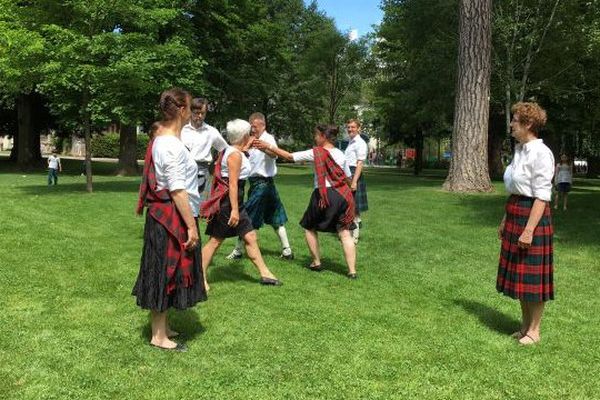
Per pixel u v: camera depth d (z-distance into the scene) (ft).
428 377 12.38
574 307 17.95
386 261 23.85
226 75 99.76
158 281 13.03
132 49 51.52
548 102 88.02
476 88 53.26
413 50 94.73
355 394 11.49
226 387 11.60
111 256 22.48
